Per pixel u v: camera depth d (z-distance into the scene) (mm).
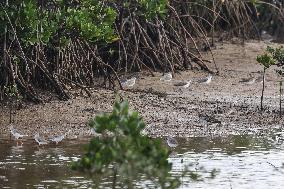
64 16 40438
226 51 53406
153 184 27094
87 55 43375
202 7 53969
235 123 38219
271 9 60562
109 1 44219
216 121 38250
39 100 39781
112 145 20688
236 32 56281
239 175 28828
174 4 51438
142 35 46969
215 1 54156
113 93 42562
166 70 47469
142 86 44719
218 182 27938
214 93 44156
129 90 43406
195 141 34500
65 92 40844
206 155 31844
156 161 20719
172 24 49094
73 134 35625
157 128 36812
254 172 29328
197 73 48188
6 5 38562
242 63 51250
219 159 31156
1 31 38688
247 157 31578
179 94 43500
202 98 42875
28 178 28141
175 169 29516
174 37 48656
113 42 46500
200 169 29547
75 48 42688
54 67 41688
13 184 27359
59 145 33375
